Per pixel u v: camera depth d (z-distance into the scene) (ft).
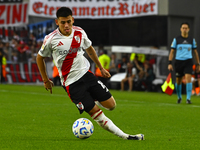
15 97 163.53
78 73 69.41
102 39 255.50
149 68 215.51
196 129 87.92
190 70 146.72
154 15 235.61
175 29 234.38
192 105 140.67
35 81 247.70
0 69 251.39
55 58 70.08
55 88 224.12
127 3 239.91
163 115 111.86
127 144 67.97
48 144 68.13
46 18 257.55
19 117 104.32
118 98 168.55
